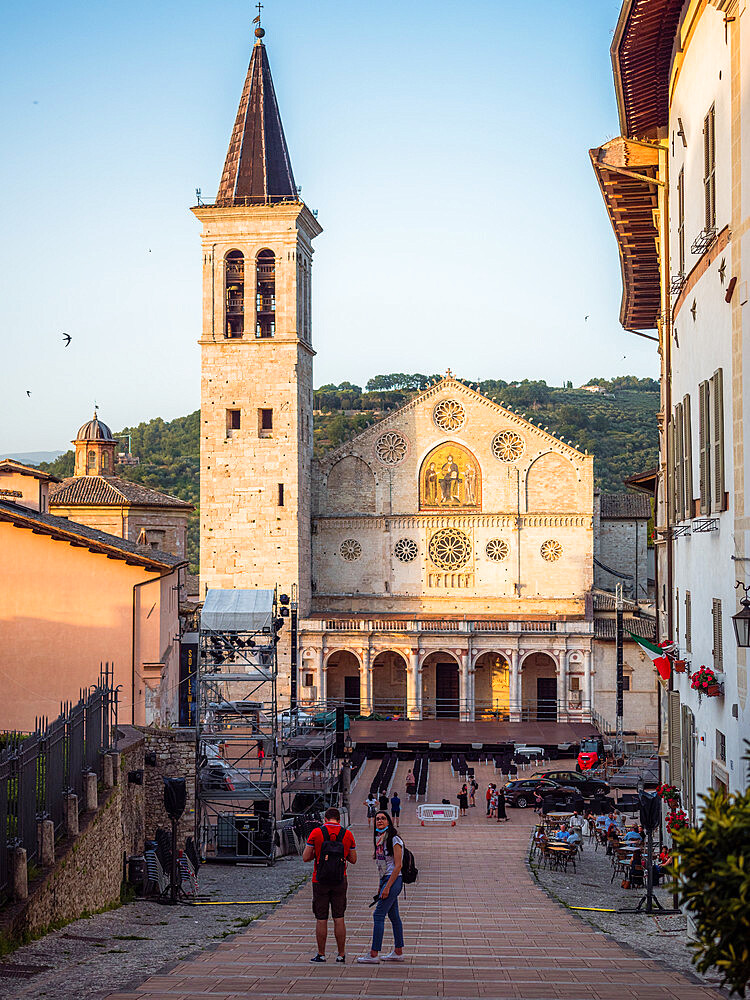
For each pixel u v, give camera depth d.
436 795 77.88
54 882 24.64
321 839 21.17
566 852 46.91
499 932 26.78
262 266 107.81
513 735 94.50
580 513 108.38
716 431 24.66
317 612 111.50
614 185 38.84
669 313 34.88
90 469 103.31
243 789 52.12
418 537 110.50
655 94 33.50
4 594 48.75
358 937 25.36
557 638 103.56
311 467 111.94
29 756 24.02
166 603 54.41
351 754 87.75
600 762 81.19
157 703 48.75
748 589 20.64
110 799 31.64
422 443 110.62
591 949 23.56
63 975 19.41
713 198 25.17
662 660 33.69
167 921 28.19
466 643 104.56
